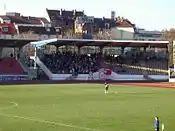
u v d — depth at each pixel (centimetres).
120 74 11656
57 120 4272
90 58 12119
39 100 6184
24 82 10256
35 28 17000
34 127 3853
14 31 15550
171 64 12962
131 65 12088
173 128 3941
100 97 6744
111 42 11562
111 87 9069
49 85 9475
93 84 9975
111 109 5203
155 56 12625
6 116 4519
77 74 11281
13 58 11675
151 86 9538
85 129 3784
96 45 12050
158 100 6347
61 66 11394
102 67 11762
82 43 11575
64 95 7025
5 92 7512
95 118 4438
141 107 5438
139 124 4103
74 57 11988
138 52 12800
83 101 6103
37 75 11069
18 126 3900
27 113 4762
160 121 4312
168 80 11656
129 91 8006
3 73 10756
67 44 11662
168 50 12988
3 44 11444
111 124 4081
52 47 13500
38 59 11519
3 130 3700
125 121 4266
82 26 19188
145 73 11862
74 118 4416
